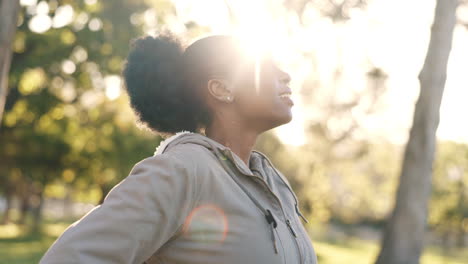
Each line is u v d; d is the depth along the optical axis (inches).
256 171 70.1
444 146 1797.5
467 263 1310.3
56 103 852.6
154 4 822.5
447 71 475.2
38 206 1449.3
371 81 570.3
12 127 901.8
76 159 987.9
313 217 1175.0
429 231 2076.8
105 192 1076.5
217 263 56.6
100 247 52.0
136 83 68.7
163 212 54.5
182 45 69.2
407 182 478.9
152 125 70.3
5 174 1039.0
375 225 2236.7
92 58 813.2
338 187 1173.7
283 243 59.6
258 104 66.2
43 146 931.3
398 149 814.5
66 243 51.8
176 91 67.7
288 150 970.7
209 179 57.9
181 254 56.9
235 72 66.7
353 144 712.4
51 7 791.7
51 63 802.2
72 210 2402.8
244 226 57.8
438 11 473.4
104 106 923.4
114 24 817.5
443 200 1843.0
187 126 69.3
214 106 67.9
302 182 1010.1
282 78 68.2
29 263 651.5
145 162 57.2
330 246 1403.8
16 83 812.0
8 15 339.0
